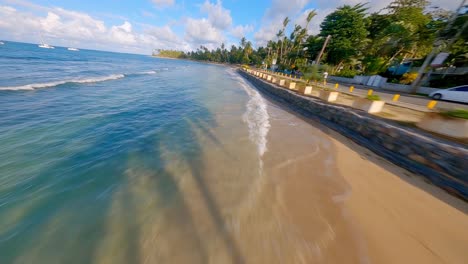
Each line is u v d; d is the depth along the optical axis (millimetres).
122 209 3502
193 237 2963
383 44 27062
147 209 3518
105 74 23938
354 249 2885
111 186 4125
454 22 15984
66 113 8367
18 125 6566
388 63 25734
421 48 25562
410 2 27297
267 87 20312
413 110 9625
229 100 14430
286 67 44469
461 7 15180
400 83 20781
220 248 2801
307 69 19328
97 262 2594
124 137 6664
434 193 4512
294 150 6430
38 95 10711
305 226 3258
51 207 3457
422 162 5410
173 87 18562
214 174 4711
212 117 9664
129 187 4113
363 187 4590
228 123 8852
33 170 4406
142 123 8172
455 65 19547
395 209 3863
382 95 15023
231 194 3986
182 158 5441
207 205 3645
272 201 3830
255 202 3768
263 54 73125
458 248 3020
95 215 3340
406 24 24547
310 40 36125
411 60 25625
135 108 10242
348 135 8250
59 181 4160
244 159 5543
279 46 55406
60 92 12078
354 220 3475
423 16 25875
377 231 3266
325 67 19922
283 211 3576
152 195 3895
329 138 8062
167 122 8531
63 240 2873
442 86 18312
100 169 4719
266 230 3131
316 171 5160
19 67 21672
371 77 22953
